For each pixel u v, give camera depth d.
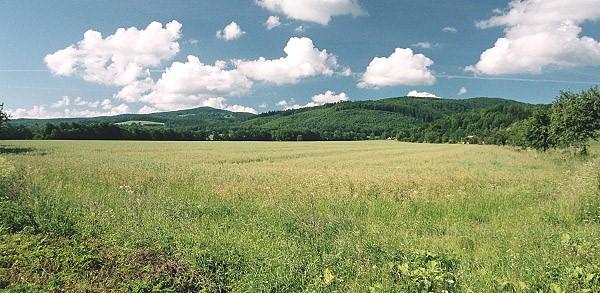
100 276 6.94
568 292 5.86
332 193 15.63
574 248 7.79
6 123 50.50
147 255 7.82
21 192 12.77
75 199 13.08
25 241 8.28
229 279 7.07
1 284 6.59
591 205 11.79
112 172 21.38
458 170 28.00
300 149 68.50
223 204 13.26
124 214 10.98
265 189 16.45
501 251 8.35
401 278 6.59
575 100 37.06
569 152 42.97
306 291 6.38
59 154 40.69
